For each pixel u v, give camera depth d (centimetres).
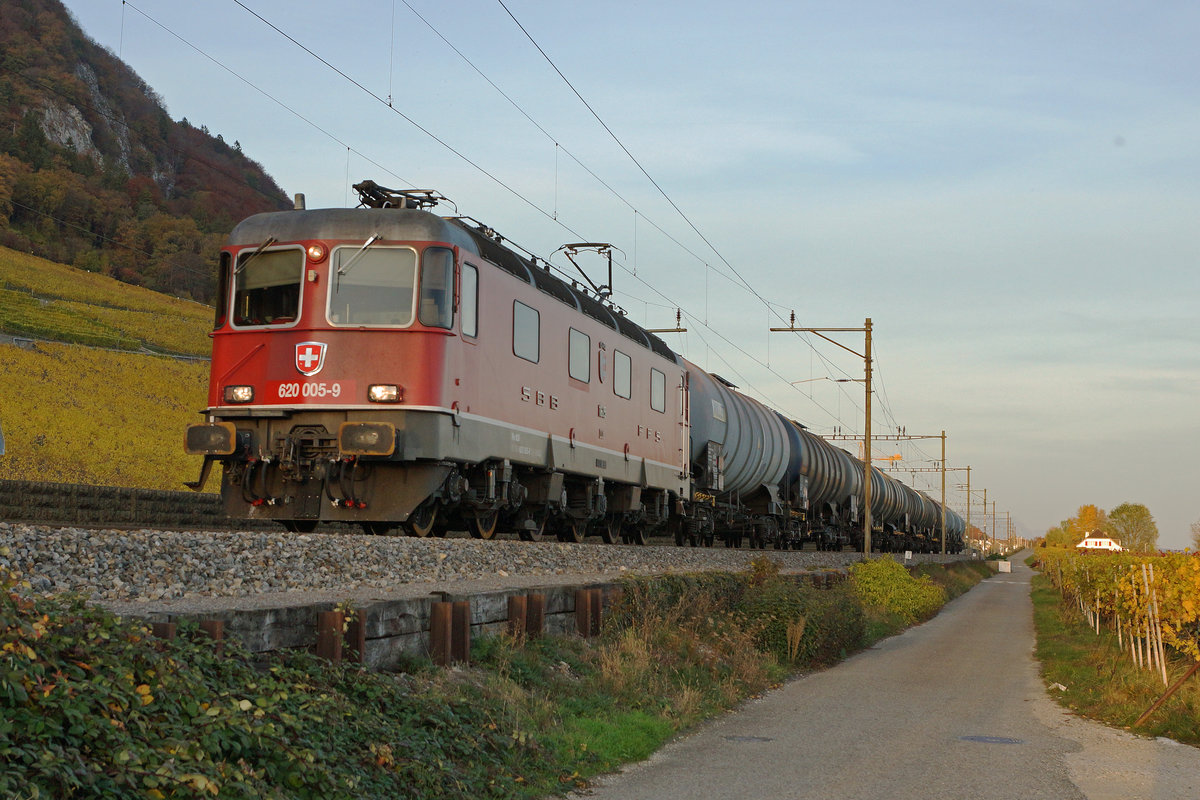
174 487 4084
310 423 1479
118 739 515
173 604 863
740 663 1496
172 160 13012
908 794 828
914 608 2825
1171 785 891
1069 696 1446
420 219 1518
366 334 1470
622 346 2303
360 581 1162
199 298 10450
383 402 1455
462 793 727
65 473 3912
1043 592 4962
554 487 1927
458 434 1529
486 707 906
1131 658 1816
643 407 2433
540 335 1847
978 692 1480
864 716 1235
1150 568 1681
